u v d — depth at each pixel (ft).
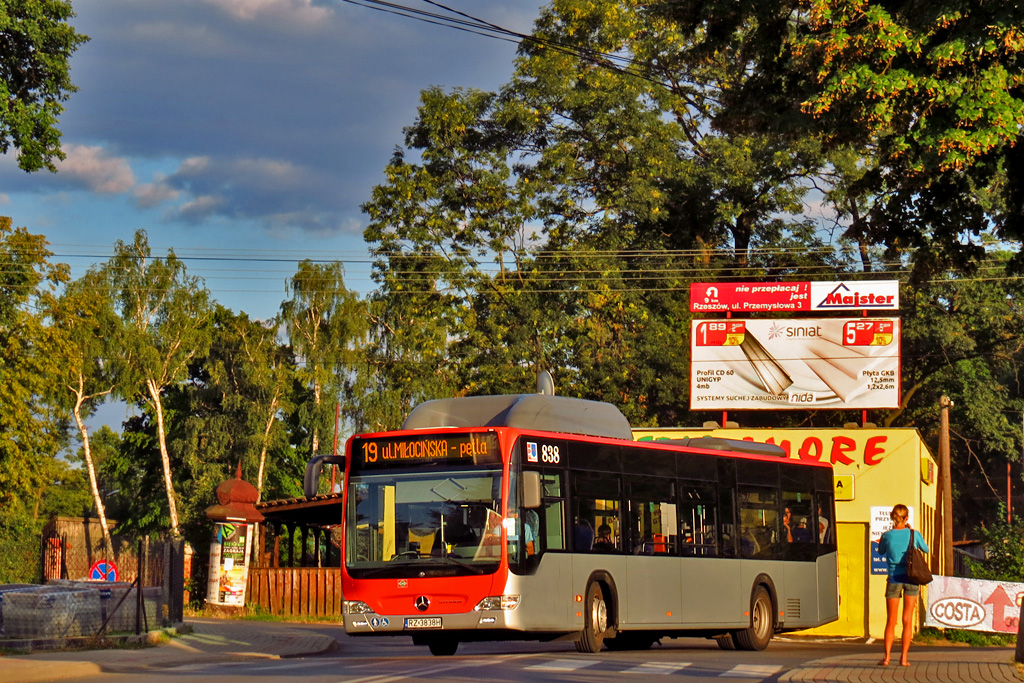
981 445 204.64
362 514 63.10
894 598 53.83
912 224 80.23
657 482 72.90
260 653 69.36
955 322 177.78
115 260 224.33
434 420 67.31
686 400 181.57
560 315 179.73
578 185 183.52
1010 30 60.49
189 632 87.40
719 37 80.53
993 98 61.52
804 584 84.74
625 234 182.60
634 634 76.28
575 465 66.59
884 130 77.87
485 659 59.36
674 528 73.51
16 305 172.96
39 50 105.60
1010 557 120.06
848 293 124.57
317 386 232.73
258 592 136.56
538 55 181.98
